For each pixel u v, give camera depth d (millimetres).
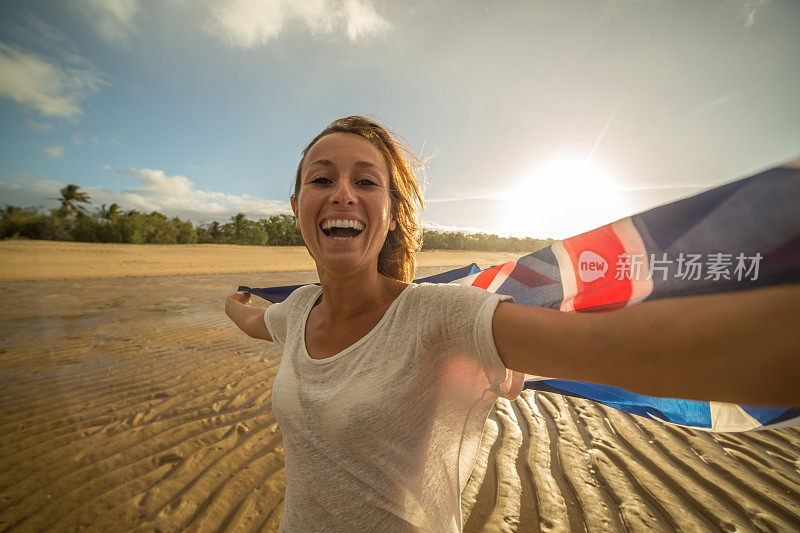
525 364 688
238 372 4492
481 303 761
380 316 979
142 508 2242
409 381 845
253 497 2385
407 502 898
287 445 1018
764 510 2176
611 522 2133
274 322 1354
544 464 2676
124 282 11984
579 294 1007
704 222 673
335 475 921
